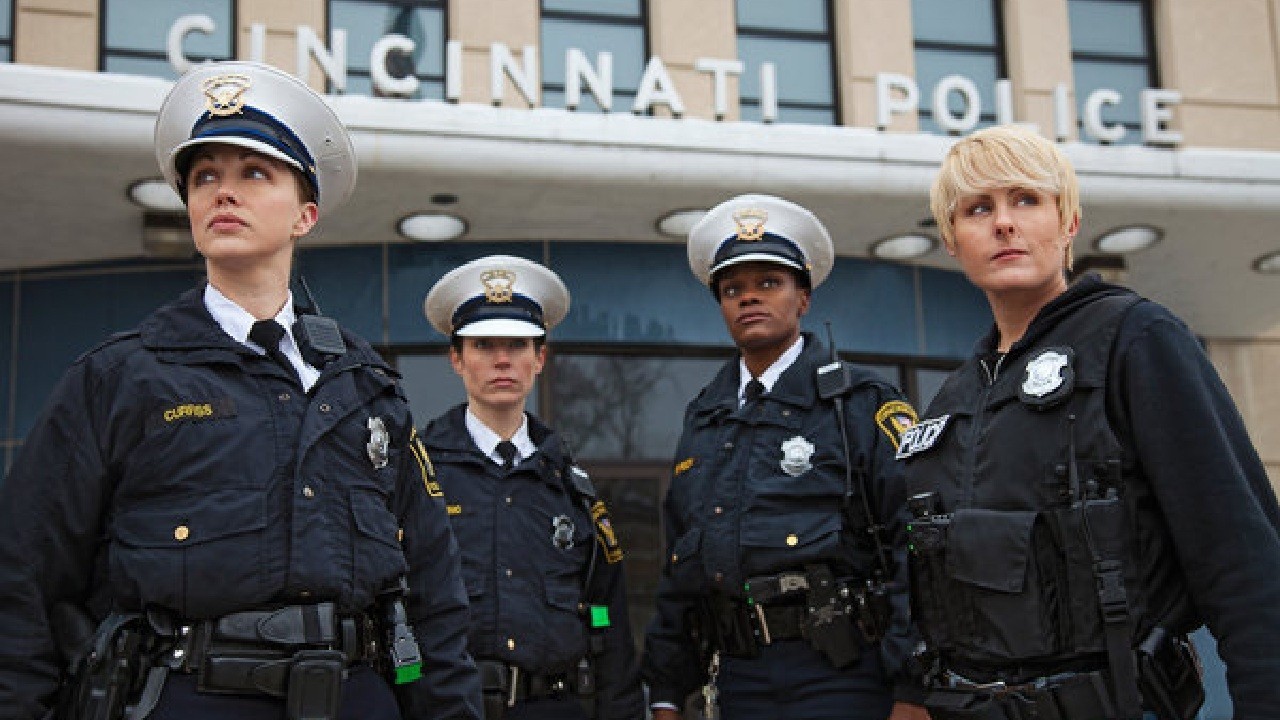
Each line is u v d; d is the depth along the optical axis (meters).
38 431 2.09
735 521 3.41
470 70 7.03
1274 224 7.12
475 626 3.64
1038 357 2.12
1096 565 1.95
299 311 2.38
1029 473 2.07
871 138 6.51
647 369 7.32
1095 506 1.97
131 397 2.08
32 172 5.84
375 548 2.17
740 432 3.56
